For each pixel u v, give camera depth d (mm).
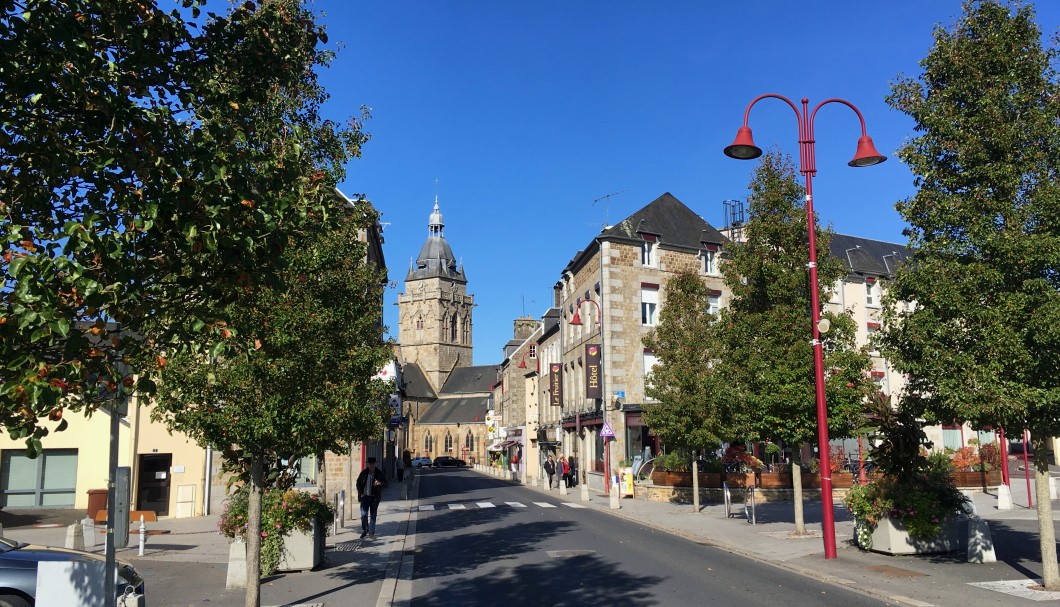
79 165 5289
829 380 15977
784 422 16234
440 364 125188
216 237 5195
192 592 11203
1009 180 10375
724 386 18125
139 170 5227
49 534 18578
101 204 5348
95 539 16469
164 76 6027
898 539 13328
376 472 18484
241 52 6527
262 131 6832
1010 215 10312
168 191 5168
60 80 4980
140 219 4957
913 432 13742
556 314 52656
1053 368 9766
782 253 17594
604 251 37125
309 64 11906
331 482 29047
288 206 5777
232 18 6426
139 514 17875
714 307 38562
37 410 4387
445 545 16984
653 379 24531
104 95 5117
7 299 4855
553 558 14477
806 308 17094
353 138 12648
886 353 11383
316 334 9703
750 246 18078
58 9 5215
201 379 8922
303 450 10266
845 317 16953
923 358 10680
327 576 12680
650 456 34719
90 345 4816
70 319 4535
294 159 6172
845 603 9844
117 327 5496
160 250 5453
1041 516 10305
